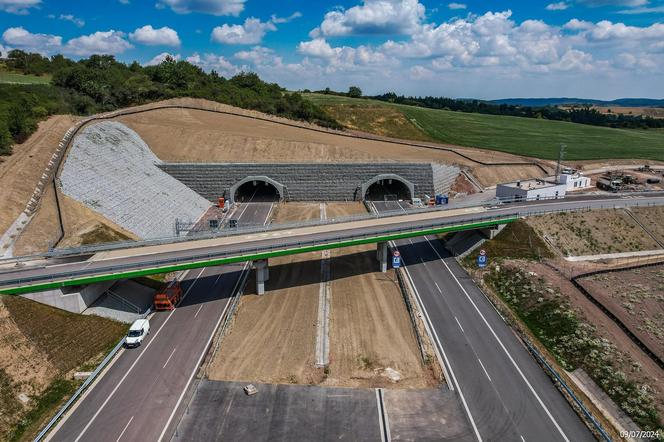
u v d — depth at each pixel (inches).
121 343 2181.3
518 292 2723.9
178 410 1798.7
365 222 3189.0
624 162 5693.9
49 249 2667.3
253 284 2871.6
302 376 2022.6
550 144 6948.8
